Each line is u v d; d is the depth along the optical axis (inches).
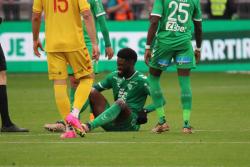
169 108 1309.1
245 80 1814.7
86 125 954.1
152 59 964.6
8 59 1927.9
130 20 1942.7
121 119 987.3
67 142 884.0
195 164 756.0
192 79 1841.8
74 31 904.9
